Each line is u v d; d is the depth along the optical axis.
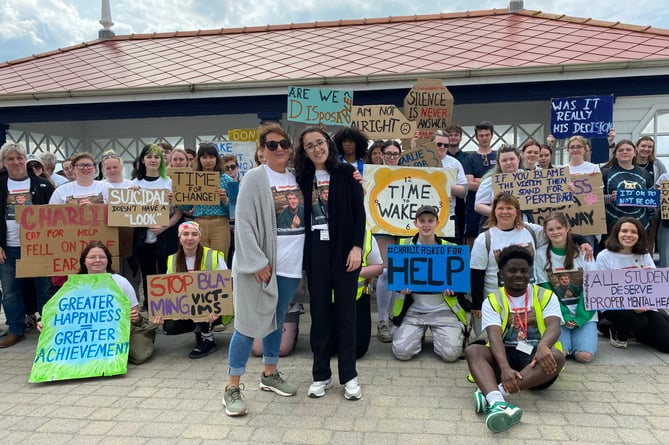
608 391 3.51
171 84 8.50
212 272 4.43
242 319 3.17
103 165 5.40
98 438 2.94
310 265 3.38
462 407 3.29
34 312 5.43
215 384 3.78
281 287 3.35
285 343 4.37
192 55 10.81
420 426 3.02
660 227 5.59
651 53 7.53
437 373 3.94
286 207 3.31
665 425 2.99
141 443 2.87
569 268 4.21
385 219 5.00
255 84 8.20
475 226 6.07
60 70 10.59
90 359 4.01
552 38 9.09
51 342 4.00
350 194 3.38
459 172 5.68
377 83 7.95
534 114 9.40
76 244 4.82
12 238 4.84
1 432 3.03
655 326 4.28
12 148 4.85
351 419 3.13
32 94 8.82
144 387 3.74
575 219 4.93
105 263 4.45
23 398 3.56
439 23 11.46
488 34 9.97
